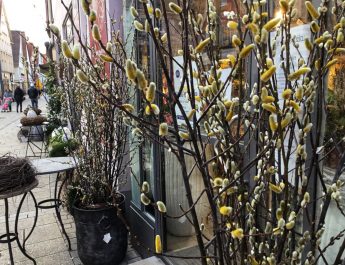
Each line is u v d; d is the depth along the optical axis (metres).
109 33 3.26
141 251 2.84
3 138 9.45
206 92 0.85
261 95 0.73
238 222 0.95
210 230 1.66
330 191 0.92
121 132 2.61
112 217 2.52
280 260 0.91
